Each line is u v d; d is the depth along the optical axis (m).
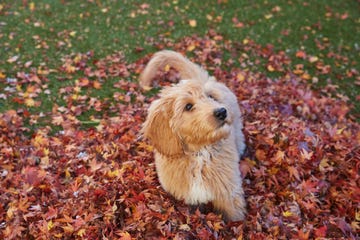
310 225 1.01
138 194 1.10
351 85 1.69
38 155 1.26
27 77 1.67
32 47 1.93
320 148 1.21
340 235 1.01
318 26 2.18
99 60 1.83
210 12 2.32
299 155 1.20
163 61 1.15
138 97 1.55
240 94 1.53
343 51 1.96
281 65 1.81
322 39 2.06
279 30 2.15
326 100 1.54
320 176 1.16
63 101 1.56
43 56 1.86
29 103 1.52
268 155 1.24
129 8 2.37
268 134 1.29
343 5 2.45
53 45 1.96
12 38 2.00
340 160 1.19
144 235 1.00
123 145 1.27
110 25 2.17
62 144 1.31
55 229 1.01
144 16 2.27
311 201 1.08
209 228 1.02
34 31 2.08
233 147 1.07
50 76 1.71
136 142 1.30
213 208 1.10
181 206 1.08
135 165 1.20
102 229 1.01
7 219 1.05
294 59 1.88
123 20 2.23
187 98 0.94
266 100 1.49
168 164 1.03
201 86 0.98
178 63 1.15
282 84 1.65
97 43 1.99
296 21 2.25
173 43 1.99
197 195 1.02
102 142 1.31
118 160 1.24
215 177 1.01
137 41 2.01
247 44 1.99
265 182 1.16
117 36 2.06
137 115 1.43
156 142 0.98
